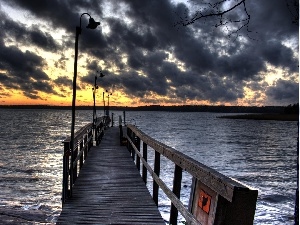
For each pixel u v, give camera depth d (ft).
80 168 31.35
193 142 218.59
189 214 9.63
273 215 61.21
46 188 74.23
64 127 387.34
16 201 60.75
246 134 315.17
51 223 25.57
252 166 126.31
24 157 133.49
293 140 259.39
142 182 25.98
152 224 16.46
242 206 6.66
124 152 44.83
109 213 18.22
